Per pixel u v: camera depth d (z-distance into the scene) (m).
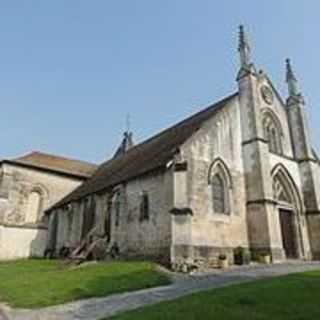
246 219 22.78
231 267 18.91
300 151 28.06
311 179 26.89
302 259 24.33
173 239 18.59
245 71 26.42
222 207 21.92
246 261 20.67
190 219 18.95
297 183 27.03
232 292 10.41
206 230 20.22
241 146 24.48
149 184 22.08
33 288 13.28
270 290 10.41
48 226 36.31
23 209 36.47
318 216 25.83
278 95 29.41
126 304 10.54
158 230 20.28
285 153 27.72
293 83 30.20
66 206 33.19
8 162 36.56
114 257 23.23
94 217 27.61
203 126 22.58
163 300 10.73
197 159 21.36
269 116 27.81
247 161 23.98
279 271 16.08
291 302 8.98
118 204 24.61
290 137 28.83
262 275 14.89
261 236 21.84
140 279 14.05
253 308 8.58
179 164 20.06
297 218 26.02
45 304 10.99
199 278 14.92
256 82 26.41
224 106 24.70
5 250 33.62
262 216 22.09
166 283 13.95
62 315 9.62
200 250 19.44
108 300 11.25
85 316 9.38
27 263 25.64
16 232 34.78
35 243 35.44
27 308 10.66
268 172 23.50
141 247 21.33
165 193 20.47
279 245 21.83
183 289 12.48
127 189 24.09
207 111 27.98
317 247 25.30
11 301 11.65
